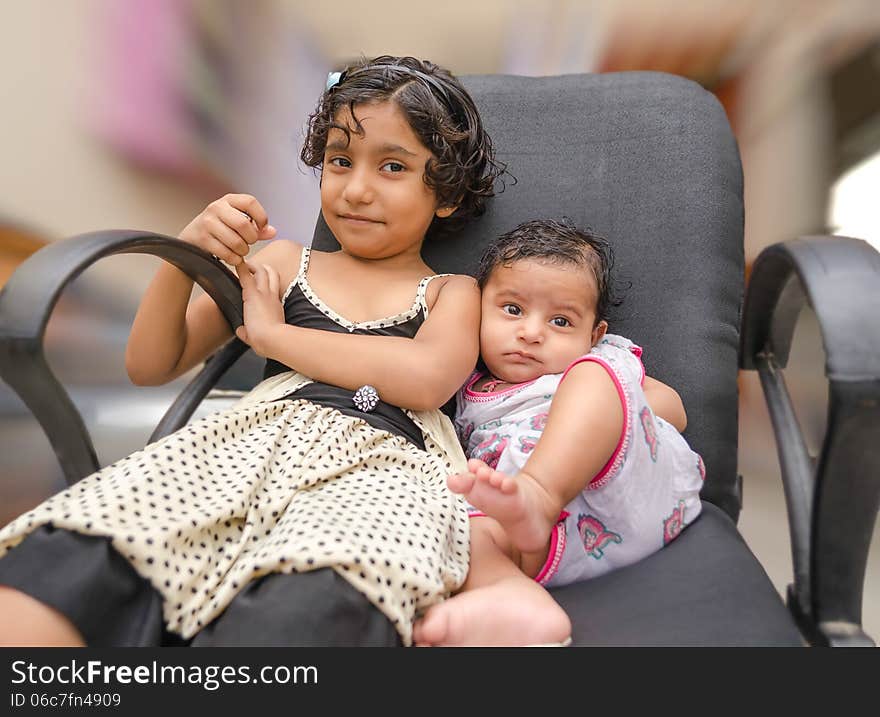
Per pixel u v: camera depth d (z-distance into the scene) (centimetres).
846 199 211
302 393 98
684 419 102
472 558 81
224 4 216
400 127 103
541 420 96
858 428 68
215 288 100
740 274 115
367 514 74
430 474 92
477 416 103
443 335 100
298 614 62
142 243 81
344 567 65
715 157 117
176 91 215
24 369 69
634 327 112
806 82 213
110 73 211
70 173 205
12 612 61
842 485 72
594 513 85
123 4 213
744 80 212
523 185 120
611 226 117
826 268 74
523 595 73
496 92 126
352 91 104
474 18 218
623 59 213
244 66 217
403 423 98
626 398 84
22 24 205
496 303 104
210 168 216
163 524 70
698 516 93
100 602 64
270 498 78
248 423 90
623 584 81
